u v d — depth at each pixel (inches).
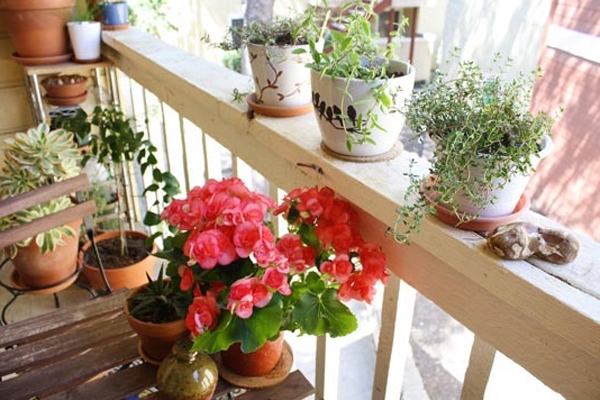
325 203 38.1
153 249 83.1
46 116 92.0
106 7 80.4
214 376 40.8
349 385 64.7
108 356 46.8
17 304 82.6
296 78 43.3
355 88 33.4
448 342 64.2
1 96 91.7
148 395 41.6
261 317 35.7
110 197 91.3
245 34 43.6
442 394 60.2
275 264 35.5
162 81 66.4
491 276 28.1
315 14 43.3
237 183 40.2
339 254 37.1
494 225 29.6
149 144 72.4
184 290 39.7
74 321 53.4
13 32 79.6
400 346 42.9
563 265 27.3
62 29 81.9
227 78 57.0
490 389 36.2
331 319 37.7
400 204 32.3
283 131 42.9
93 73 93.9
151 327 42.6
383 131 35.7
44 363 47.4
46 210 70.8
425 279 35.8
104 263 80.5
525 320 29.2
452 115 28.8
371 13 35.7
